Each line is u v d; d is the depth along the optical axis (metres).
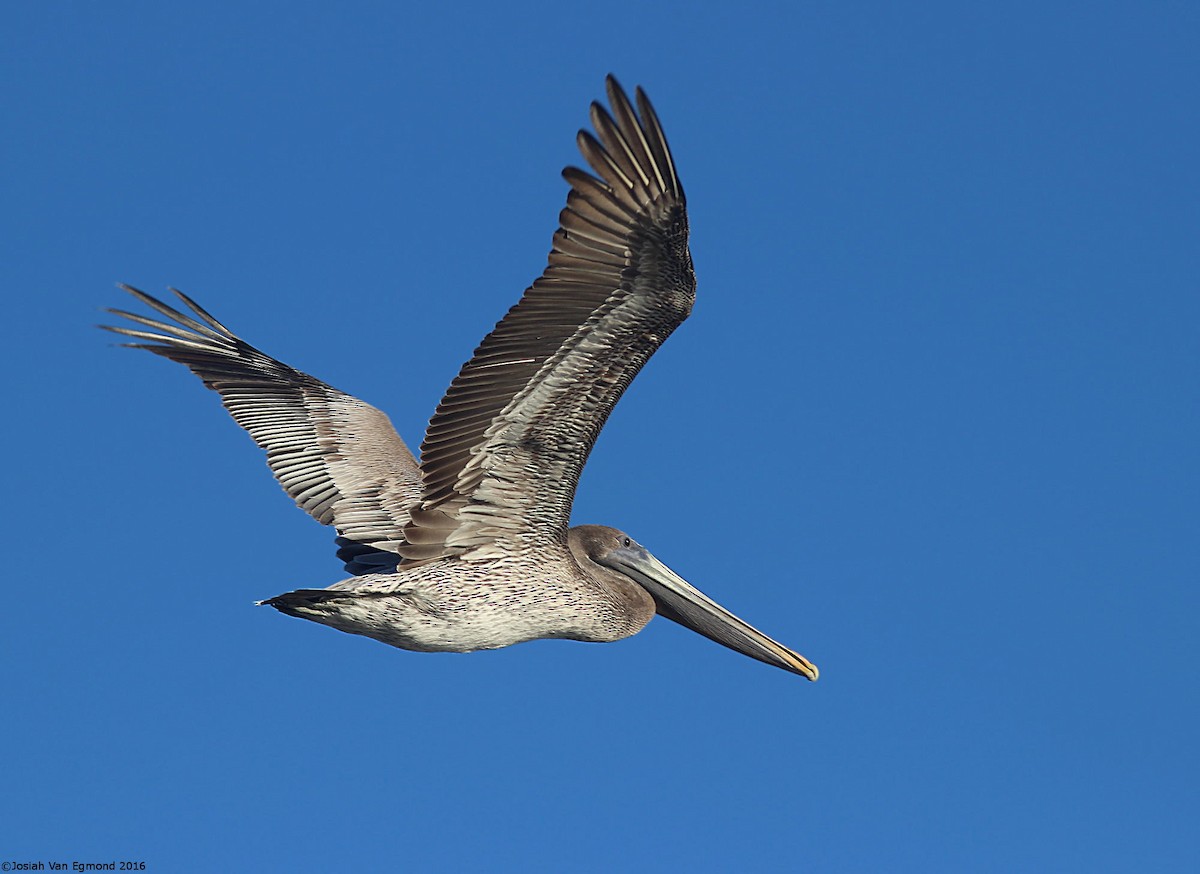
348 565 15.56
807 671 16.11
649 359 12.80
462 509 13.75
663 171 11.82
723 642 16.09
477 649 14.14
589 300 12.33
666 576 16.08
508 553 14.02
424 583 13.72
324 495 15.94
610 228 11.92
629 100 11.63
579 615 14.30
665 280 12.27
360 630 13.87
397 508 15.50
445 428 13.13
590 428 13.34
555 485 13.77
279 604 13.39
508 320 12.43
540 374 12.84
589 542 15.95
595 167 11.66
